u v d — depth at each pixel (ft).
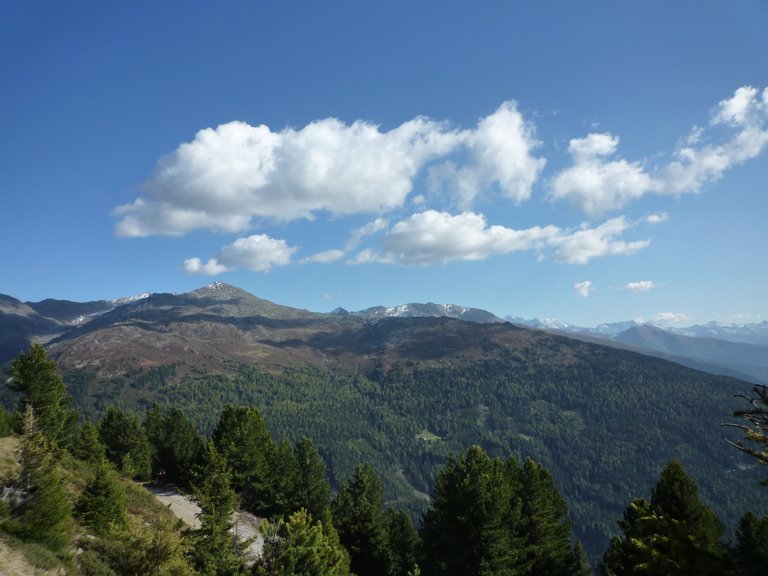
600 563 139.44
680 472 115.65
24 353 181.06
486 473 134.00
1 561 60.70
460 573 127.85
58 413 190.08
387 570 171.12
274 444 212.43
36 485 75.61
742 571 36.17
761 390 38.11
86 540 89.20
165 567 75.87
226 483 103.76
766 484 36.88
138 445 233.35
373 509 180.65
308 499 203.82
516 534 137.39
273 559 90.43
